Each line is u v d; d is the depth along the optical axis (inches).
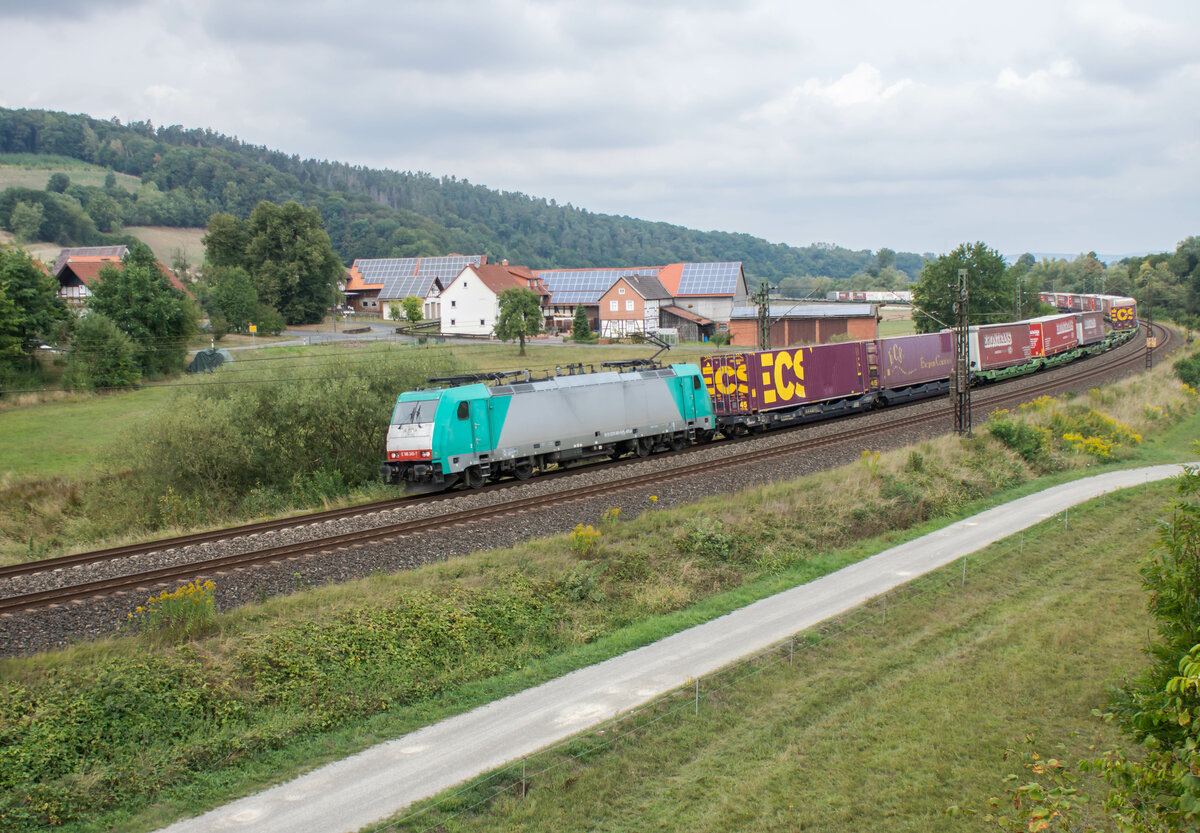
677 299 4357.8
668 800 514.3
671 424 1519.4
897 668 700.0
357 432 1454.2
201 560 908.6
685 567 932.0
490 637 746.8
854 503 1175.6
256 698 616.4
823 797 516.1
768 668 690.8
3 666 600.1
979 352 2287.2
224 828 481.1
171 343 2357.3
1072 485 1392.7
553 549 932.6
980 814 473.7
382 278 5083.7
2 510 1277.1
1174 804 338.0
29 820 480.1
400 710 635.5
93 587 798.5
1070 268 6835.6
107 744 548.4
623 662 718.5
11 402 1889.8
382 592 781.9
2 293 1973.4
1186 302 5255.9
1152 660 696.4
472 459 1211.2
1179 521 469.1
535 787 520.4
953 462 1412.4
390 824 480.7
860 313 3447.3
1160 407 2039.9
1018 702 635.5
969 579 919.7
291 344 2945.4
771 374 1674.5
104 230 7283.5
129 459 1348.4
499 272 4175.7
